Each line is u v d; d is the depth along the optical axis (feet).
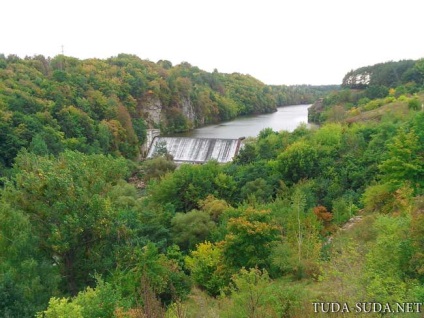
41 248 89.86
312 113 417.08
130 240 98.53
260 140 223.51
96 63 428.15
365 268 50.21
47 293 69.41
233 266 85.61
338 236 89.66
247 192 151.84
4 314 56.95
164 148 258.98
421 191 102.37
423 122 126.72
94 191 105.60
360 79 458.91
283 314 49.47
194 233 114.93
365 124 212.84
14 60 364.17
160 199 156.35
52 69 387.34
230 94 602.85
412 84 354.13
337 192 141.59
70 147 245.45
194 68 616.39
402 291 43.68
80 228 87.61
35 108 258.78
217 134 378.94
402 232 54.54
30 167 123.44
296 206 99.30
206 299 70.28
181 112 433.07
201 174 161.07
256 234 85.20
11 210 81.82
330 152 172.86
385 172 118.73
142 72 435.94
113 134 297.74
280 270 81.97
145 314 38.58
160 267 80.79
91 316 55.93
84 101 304.91
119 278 78.48
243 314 49.60
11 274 64.90
